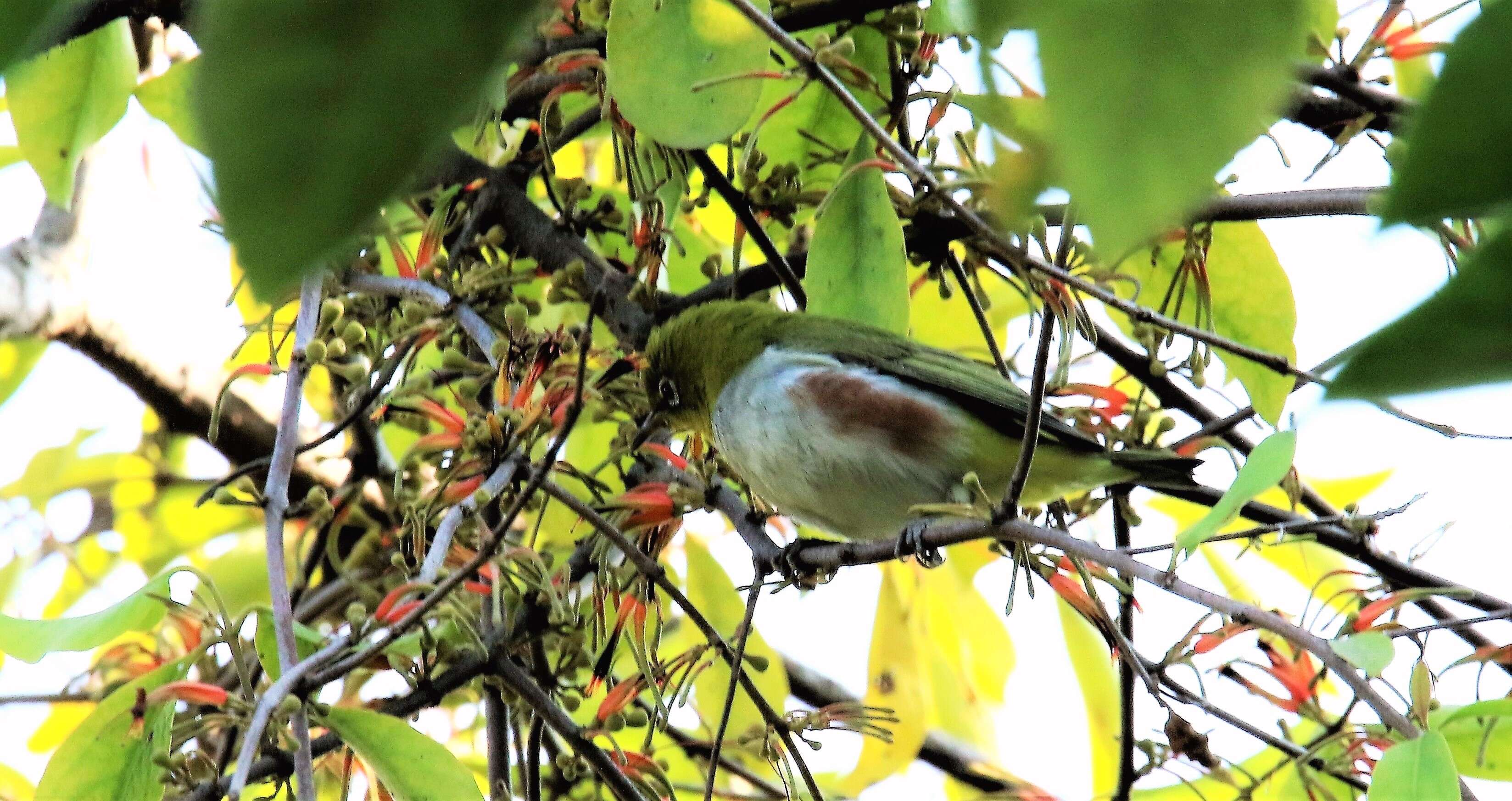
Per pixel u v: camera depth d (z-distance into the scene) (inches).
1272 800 383.6
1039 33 53.3
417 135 54.6
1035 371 252.7
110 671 431.5
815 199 377.4
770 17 273.9
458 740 457.4
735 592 421.1
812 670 546.3
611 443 400.8
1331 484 437.1
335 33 54.1
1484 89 52.5
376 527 454.3
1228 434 421.1
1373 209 66.1
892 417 379.9
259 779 303.3
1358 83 347.6
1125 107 53.0
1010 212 53.5
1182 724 374.6
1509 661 310.0
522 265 422.0
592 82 366.3
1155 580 246.4
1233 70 53.2
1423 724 251.9
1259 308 375.9
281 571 276.1
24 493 509.4
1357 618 323.9
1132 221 52.8
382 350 326.6
